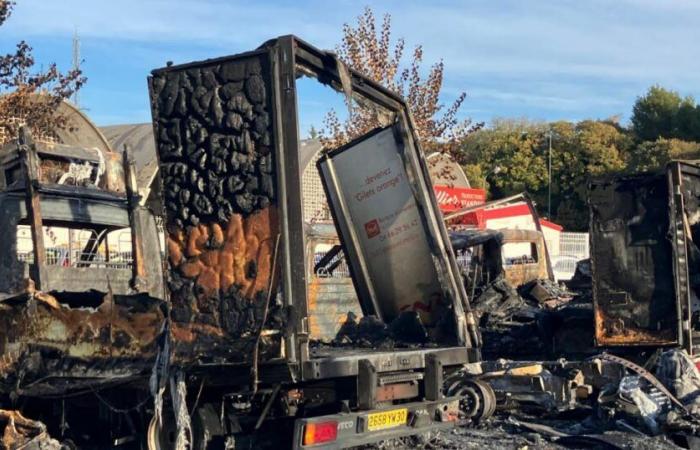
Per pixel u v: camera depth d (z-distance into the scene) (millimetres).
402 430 6906
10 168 7961
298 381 6129
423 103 23594
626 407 9273
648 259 10508
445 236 8367
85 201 8227
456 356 7867
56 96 18516
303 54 6473
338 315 11883
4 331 7406
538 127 59375
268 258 6016
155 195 8625
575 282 15727
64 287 7922
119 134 31047
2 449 7117
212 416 6793
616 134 55219
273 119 6059
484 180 54344
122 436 7480
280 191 6012
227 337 6070
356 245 8859
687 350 10172
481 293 13430
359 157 8719
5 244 7641
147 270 8438
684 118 56688
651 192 10555
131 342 6668
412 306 8633
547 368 10430
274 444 7090
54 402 7777
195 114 6297
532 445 8523
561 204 53562
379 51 23625
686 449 8625
